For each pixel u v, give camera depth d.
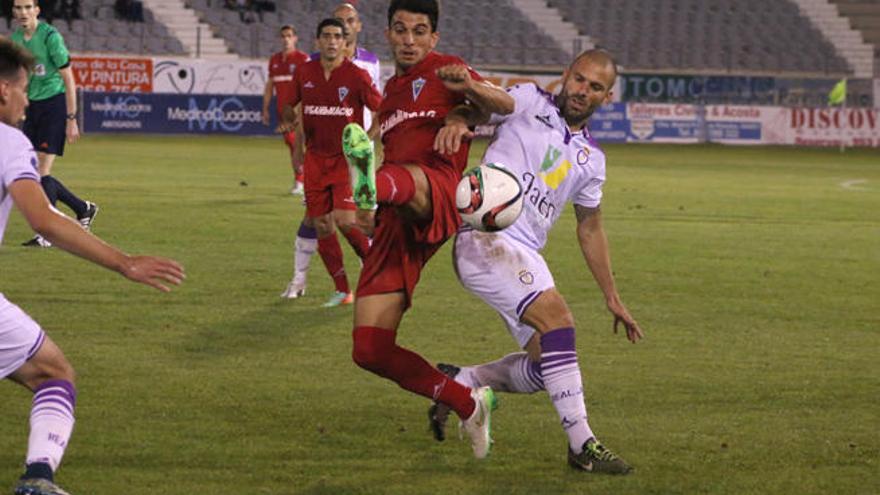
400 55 15.70
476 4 122.12
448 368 16.09
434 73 15.70
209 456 14.78
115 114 95.38
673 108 111.25
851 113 115.12
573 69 14.70
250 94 98.69
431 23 15.70
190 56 108.44
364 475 14.23
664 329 23.97
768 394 18.78
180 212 42.19
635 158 88.62
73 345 20.95
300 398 17.81
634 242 38.22
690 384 19.34
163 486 13.58
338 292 25.94
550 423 16.84
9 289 26.12
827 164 87.31
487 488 13.85
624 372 20.09
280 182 56.62
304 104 26.09
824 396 18.73
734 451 15.60
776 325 24.75
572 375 14.44
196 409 16.98
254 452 15.02
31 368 12.77
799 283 30.56
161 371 19.22
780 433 16.53
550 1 124.81
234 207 44.50
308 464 14.61
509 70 114.38
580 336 23.08
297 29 113.44
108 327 22.59
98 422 16.12
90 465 14.27
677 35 126.12
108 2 107.38
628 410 17.61
